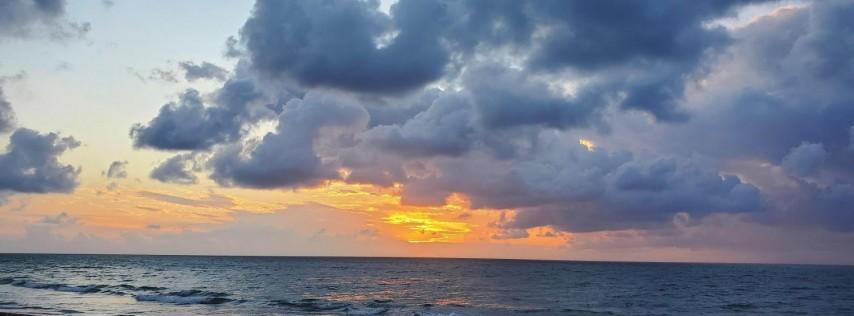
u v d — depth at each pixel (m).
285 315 36.97
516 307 48.41
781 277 131.00
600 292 70.31
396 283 79.75
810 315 48.91
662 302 57.81
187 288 62.09
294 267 145.00
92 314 35.12
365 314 38.97
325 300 49.78
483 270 142.38
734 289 82.19
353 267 151.75
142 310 38.41
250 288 64.56
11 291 53.06
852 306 57.50
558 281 94.88
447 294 61.03
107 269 114.19
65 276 83.44
